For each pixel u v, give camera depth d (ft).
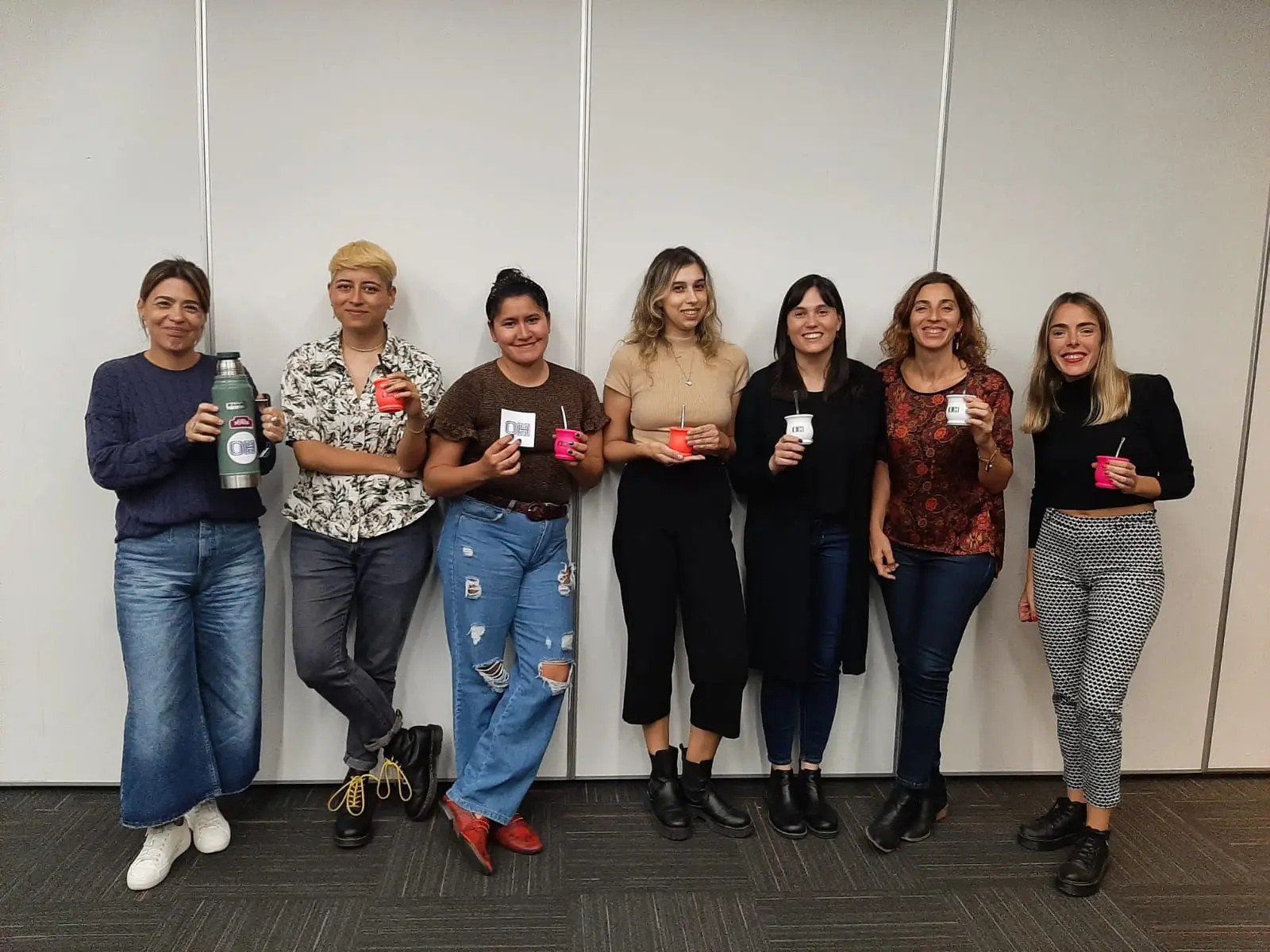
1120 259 8.00
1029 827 7.24
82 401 7.45
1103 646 6.67
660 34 7.44
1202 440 8.22
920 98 7.71
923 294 6.75
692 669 7.09
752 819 7.58
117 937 5.86
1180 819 7.80
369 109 7.34
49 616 7.63
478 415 6.73
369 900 6.32
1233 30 7.78
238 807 7.61
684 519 7.00
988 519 6.96
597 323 7.70
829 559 7.17
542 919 6.15
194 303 6.35
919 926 6.18
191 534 6.45
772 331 7.85
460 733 7.09
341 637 7.11
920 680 7.10
